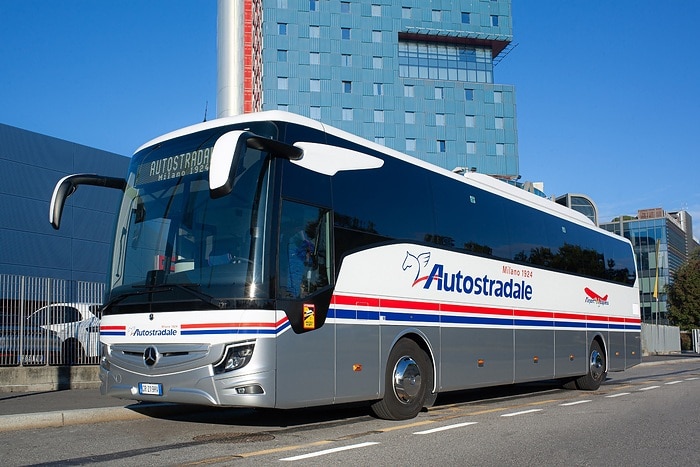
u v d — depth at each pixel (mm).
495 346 12867
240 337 7996
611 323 18078
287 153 8703
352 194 9805
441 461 7438
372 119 91062
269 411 11781
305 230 8875
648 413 11930
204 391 8047
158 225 8961
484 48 96562
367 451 7938
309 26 90688
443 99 93625
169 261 8672
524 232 14469
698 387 17938
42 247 36562
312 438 8844
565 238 16266
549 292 15133
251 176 8477
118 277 9133
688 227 119438
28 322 15781
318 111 89625
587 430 9844
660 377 22719
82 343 16734
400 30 92875
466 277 12219
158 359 8406
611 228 97000
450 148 92938
